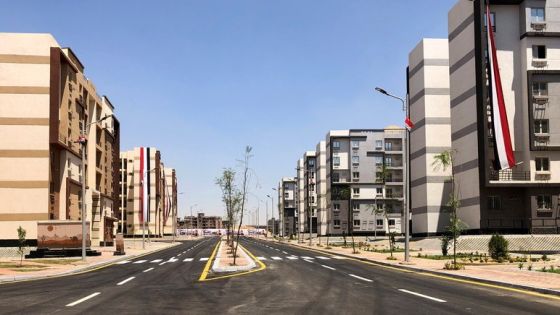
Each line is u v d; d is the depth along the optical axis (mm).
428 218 70375
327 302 14633
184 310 13219
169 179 183250
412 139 76375
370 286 19156
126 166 144000
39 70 54844
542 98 54312
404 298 15461
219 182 43312
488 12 55750
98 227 72625
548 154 54156
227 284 20188
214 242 99625
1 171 53562
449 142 71562
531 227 53531
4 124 54000
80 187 63812
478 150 56219
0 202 53250
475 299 15047
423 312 12633
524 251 43781
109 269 31344
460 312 12578
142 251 57969
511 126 55469
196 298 15727
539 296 15648
